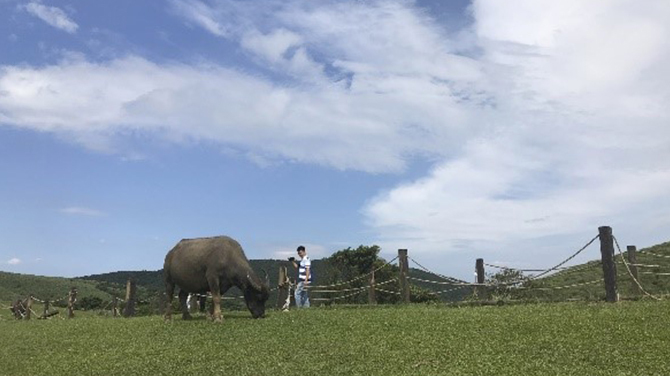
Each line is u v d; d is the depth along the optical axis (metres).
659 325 13.41
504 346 12.51
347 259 46.09
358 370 11.26
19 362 14.38
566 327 13.88
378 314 18.00
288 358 12.59
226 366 12.22
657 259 30.69
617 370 10.30
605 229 18.31
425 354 12.23
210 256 18.42
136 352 14.28
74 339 17.00
